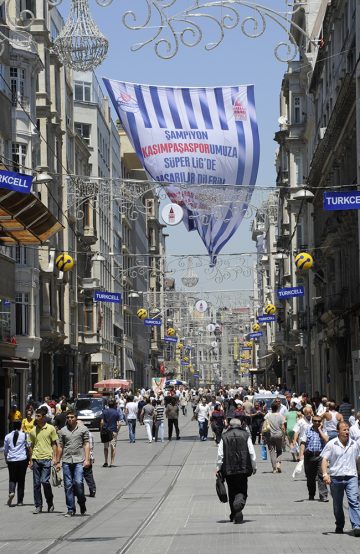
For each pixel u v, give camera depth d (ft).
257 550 128.57
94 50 167.53
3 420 422.00
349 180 460.55
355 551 125.59
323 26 523.70
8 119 433.48
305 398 328.29
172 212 287.28
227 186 242.58
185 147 237.86
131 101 234.79
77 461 181.98
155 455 348.59
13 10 478.18
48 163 578.25
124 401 584.40
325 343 583.17
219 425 393.09
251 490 221.66
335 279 522.47
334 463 145.18
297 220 564.71
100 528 163.43
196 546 135.44
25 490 240.94
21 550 138.92
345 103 435.12
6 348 421.59
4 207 252.01
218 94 237.45
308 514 174.09
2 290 415.85
